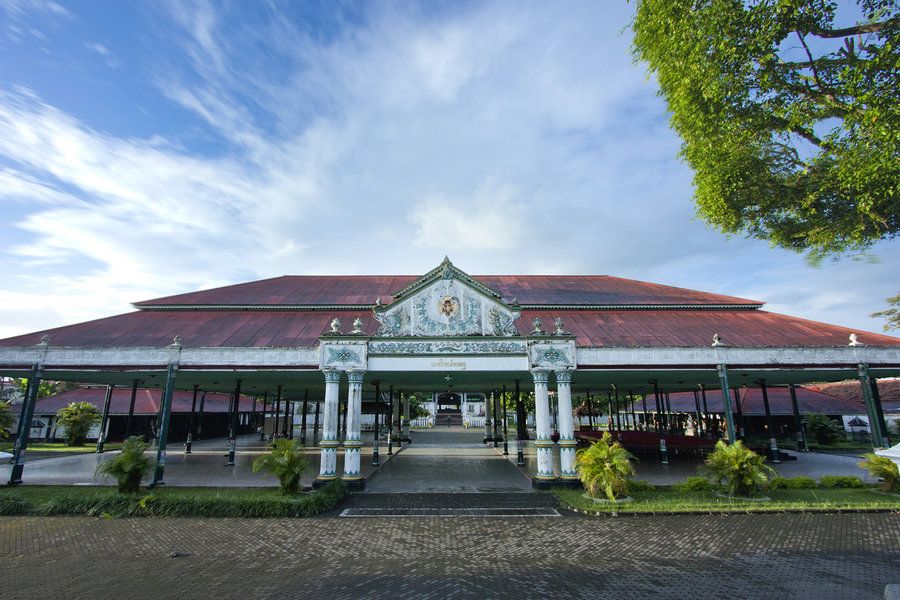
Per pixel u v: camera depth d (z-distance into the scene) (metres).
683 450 26.39
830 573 8.39
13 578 8.29
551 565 8.95
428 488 16.52
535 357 16.92
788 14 9.45
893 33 8.71
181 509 12.71
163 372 17.89
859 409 34.03
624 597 7.44
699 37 10.76
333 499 13.89
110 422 34.38
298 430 49.78
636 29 12.77
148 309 21.27
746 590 7.67
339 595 7.58
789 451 28.05
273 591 7.73
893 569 8.56
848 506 12.95
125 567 8.86
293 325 19.84
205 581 8.17
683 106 12.07
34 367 17.11
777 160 11.92
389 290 24.28
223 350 17.30
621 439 25.41
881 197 9.91
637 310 21.86
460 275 17.62
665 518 12.35
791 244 13.05
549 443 16.44
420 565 8.98
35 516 12.54
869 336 19.05
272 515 12.60
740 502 13.63
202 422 39.09
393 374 18.28
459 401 80.62
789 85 10.52
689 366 17.44
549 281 26.73
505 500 14.58
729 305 21.88
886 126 8.62
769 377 22.44
